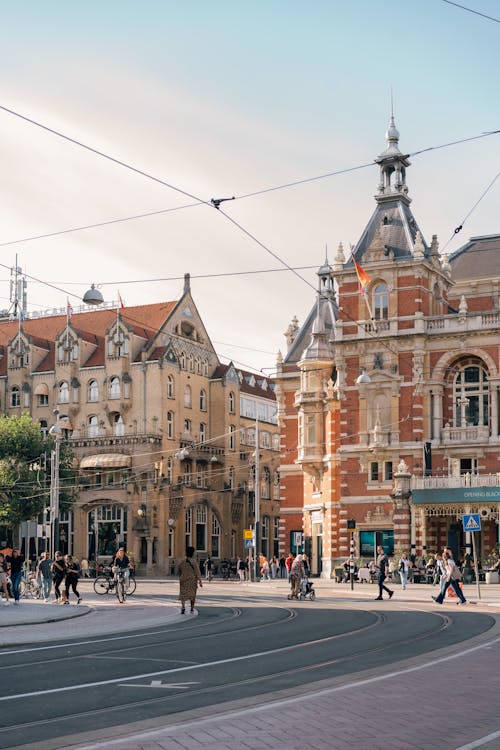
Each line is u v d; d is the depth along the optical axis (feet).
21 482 257.34
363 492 223.71
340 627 90.58
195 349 316.40
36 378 312.91
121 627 92.27
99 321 324.80
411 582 200.85
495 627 90.43
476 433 214.28
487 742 36.88
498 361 214.28
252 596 153.58
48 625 96.58
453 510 207.21
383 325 223.71
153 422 293.02
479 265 249.34
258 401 349.20
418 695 48.01
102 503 292.81
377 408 223.71
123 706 45.34
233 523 318.45
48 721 41.52
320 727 39.81
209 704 45.96
